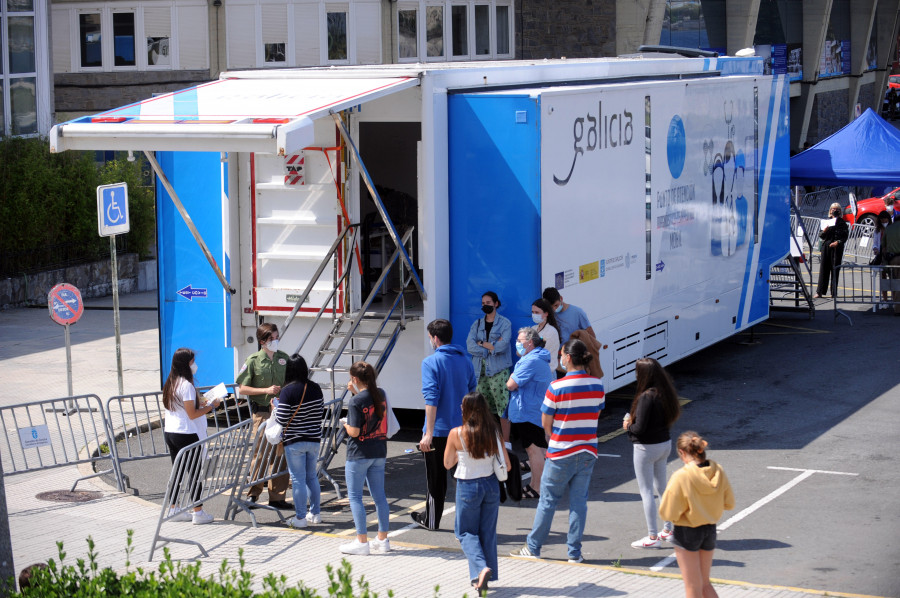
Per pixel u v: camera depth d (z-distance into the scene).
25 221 63.69
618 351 36.94
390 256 37.69
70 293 38.81
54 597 16.41
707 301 44.53
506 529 27.28
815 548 25.16
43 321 59.12
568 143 32.97
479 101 31.89
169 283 36.97
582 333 28.75
